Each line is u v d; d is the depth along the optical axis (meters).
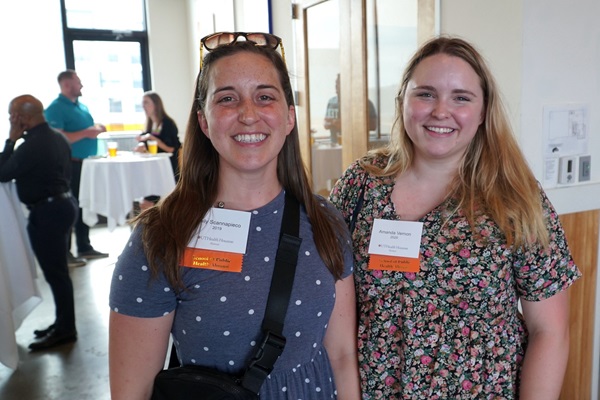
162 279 1.02
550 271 1.23
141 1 7.43
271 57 1.08
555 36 2.10
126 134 7.28
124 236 6.41
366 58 3.21
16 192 3.25
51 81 6.96
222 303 1.03
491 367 1.23
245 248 1.06
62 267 3.34
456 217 1.24
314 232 1.14
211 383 0.99
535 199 1.23
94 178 4.98
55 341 3.33
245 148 1.02
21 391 2.78
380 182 1.35
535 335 1.28
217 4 6.05
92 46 7.24
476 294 1.21
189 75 7.68
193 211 1.06
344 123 3.52
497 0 2.12
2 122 6.56
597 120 2.26
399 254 1.25
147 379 1.06
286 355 1.08
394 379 1.27
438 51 1.23
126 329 1.03
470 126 1.21
